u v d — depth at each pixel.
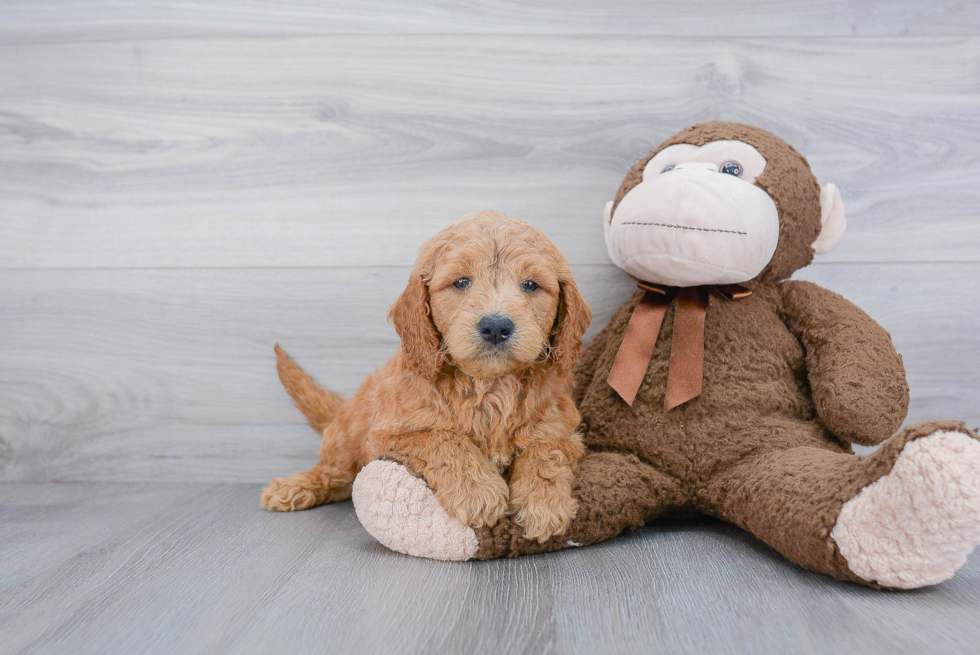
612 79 2.18
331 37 2.21
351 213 2.23
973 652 1.04
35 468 2.31
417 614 1.21
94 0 2.22
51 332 2.28
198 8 2.22
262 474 2.28
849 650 1.06
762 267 1.74
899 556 1.23
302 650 1.09
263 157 2.23
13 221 2.28
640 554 1.52
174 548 1.60
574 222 2.21
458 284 1.50
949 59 2.14
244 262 2.25
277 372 2.23
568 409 1.66
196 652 1.09
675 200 1.68
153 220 2.25
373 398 1.81
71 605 1.29
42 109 2.25
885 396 1.62
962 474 1.12
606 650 1.08
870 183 2.16
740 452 1.66
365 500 1.52
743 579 1.36
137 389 2.28
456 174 2.21
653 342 1.81
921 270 2.16
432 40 2.19
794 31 2.16
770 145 1.82
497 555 1.49
